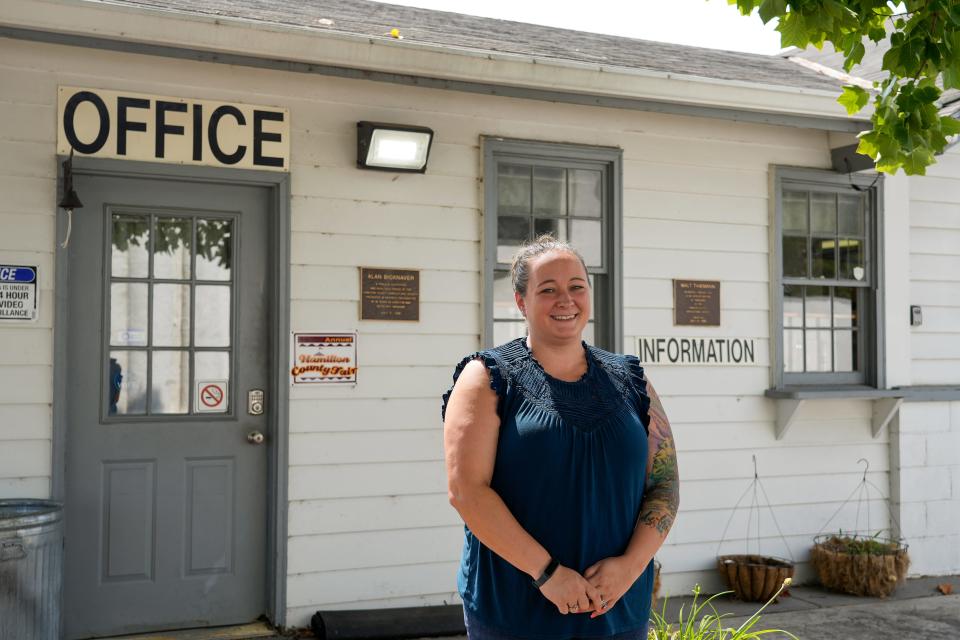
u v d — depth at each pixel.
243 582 5.50
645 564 2.64
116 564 5.24
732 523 6.64
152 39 4.84
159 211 5.36
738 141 6.71
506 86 5.71
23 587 4.52
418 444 5.80
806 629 5.75
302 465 5.54
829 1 3.61
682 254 6.53
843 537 6.89
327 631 5.25
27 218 5.02
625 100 6.02
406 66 5.34
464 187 5.96
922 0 3.75
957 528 7.28
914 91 3.88
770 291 6.78
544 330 2.73
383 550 5.71
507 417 2.67
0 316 4.95
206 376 5.46
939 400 7.22
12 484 4.97
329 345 5.61
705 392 6.58
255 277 5.55
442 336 5.88
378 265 5.73
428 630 5.41
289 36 5.04
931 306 7.36
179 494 5.38
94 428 5.21
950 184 7.46
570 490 2.61
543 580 2.52
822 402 6.95
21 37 4.75
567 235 6.27
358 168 5.68
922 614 6.10
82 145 5.11
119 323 5.29
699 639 4.07
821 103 6.36
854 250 7.12
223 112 5.39
